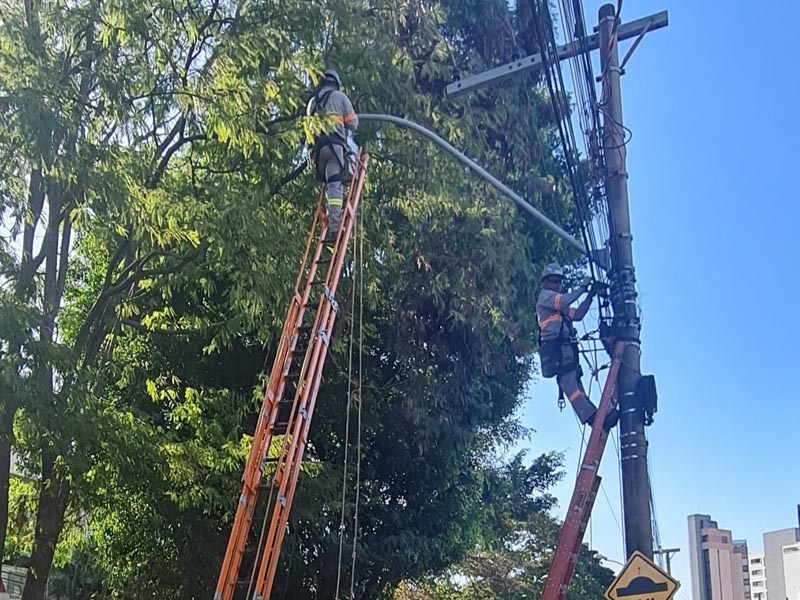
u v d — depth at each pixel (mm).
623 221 9961
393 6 12562
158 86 9977
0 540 9781
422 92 14352
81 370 9414
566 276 18500
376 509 16484
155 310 12992
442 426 16188
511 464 33781
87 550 15867
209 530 14070
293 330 7773
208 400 12547
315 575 16031
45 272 10219
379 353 16312
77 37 9570
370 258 12852
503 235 15562
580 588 33844
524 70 9750
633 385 9359
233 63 10016
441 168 12961
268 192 11141
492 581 36281
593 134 10188
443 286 15102
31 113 8219
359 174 8961
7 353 8445
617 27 10492
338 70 11578
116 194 8859
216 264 10742
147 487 11500
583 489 8992
